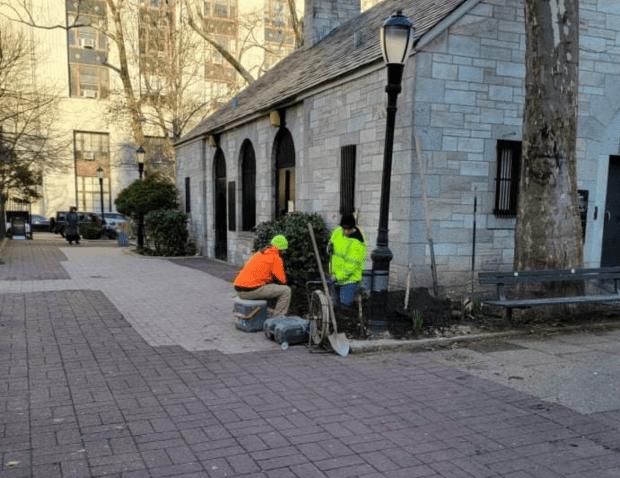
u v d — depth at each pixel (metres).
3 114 23.36
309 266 9.51
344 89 9.69
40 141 28.81
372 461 3.49
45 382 4.93
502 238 8.77
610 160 9.97
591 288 8.98
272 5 33.00
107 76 40.62
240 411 4.32
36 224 37.97
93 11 36.34
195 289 10.49
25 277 11.73
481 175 8.55
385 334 6.59
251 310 7.00
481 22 8.30
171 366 5.52
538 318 7.52
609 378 5.24
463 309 7.48
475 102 8.39
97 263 15.10
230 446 3.67
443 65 8.13
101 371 5.30
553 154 7.26
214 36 32.97
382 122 8.62
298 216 10.16
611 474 3.36
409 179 8.07
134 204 19.53
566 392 4.84
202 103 28.58
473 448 3.71
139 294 9.80
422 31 7.95
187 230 18.98
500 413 4.35
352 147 9.45
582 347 6.37
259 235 10.69
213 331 7.09
